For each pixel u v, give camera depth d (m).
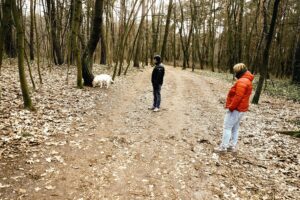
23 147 5.88
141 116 9.63
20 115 7.68
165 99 12.94
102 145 6.61
